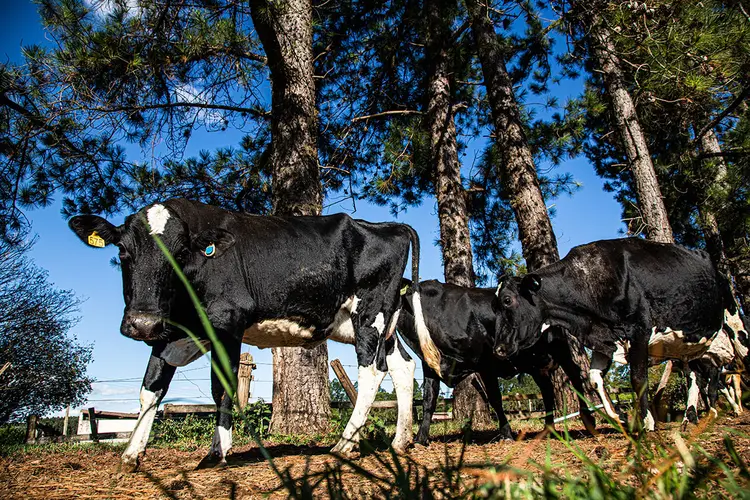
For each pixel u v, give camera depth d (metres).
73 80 9.66
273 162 10.59
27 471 4.62
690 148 12.29
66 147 11.08
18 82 9.66
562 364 7.81
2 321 14.80
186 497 3.26
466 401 11.77
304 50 10.66
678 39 8.68
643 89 10.00
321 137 14.34
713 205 11.94
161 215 4.84
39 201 11.38
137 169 12.41
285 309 5.50
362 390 5.82
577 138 14.55
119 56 9.24
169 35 9.25
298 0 10.84
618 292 6.80
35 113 10.01
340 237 5.98
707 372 8.33
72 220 4.77
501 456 4.68
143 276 4.64
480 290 8.03
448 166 13.64
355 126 14.59
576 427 8.21
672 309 6.85
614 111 11.91
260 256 5.38
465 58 15.14
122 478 4.12
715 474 2.19
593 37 10.49
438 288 7.96
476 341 7.66
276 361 9.88
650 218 11.24
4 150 10.30
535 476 2.85
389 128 14.95
